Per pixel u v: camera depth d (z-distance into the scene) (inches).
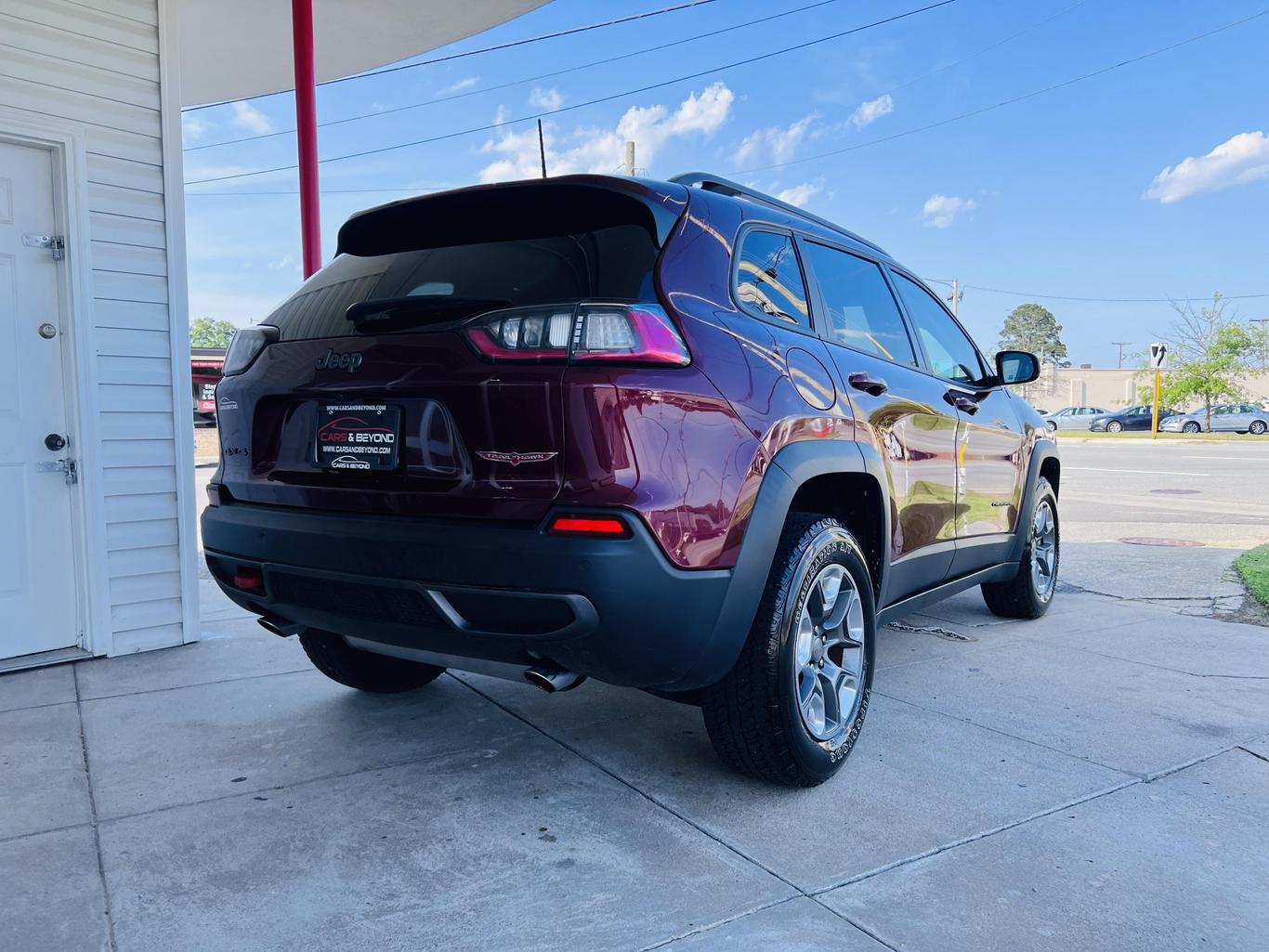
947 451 143.1
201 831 93.7
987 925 77.9
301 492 98.7
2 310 151.6
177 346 169.6
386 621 93.6
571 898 81.5
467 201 100.3
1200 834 95.3
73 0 155.6
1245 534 331.9
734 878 85.4
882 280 141.6
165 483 168.7
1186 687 145.6
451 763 112.4
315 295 108.3
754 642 97.7
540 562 80.9
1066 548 300.5
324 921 77.4
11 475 153.6
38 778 106.7
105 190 160.6
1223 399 1518.2
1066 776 110.0
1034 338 4003.4
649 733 123.6
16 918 77.2
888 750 118.1
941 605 212.4
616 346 82.4
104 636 161.3
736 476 90.5
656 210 93.5
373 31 257.8
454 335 87.7
